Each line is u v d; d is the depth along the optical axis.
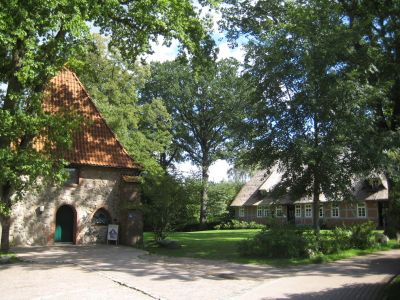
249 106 20.22
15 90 16.44
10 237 21.12
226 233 36.25
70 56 16.94
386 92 20.16
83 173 23.38
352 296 10.03
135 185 23.70
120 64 36.16
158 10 17.98
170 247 21.19
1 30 13.98
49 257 17.16
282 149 18.80
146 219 23.22
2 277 12.52
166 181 22.25
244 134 19.58
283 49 18.89
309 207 45.72
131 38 21.03
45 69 16.06
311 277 12.95
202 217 49.66
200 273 13.52
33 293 10.36
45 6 14.39
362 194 39.41
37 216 21.98
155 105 44.47
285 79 18.73
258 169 21.28
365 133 18.22
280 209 48.34
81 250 19.97
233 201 54.09
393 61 21.20
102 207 23.69
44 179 16.78
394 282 11.66
